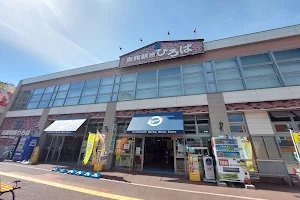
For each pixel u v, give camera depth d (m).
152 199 4.24
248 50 8.73
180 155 7.77
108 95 11.21
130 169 8.41
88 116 10.64
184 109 8.48
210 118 7.77
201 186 5.58
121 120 9.94
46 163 9.91
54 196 4.23
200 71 9.33
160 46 10.98
